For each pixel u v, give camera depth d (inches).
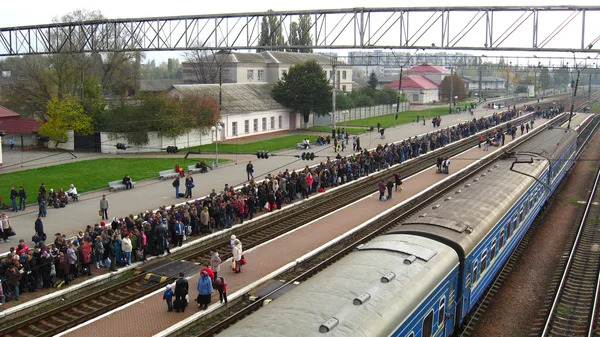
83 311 682.2
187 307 678.5
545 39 985.5
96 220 1064.8
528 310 687.1
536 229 1048.2
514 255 882.1
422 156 1856.5
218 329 625.0
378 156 1624.0
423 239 568.4
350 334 378.3
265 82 2947.8
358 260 511.2
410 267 494.9
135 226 868.0
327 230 1027.3
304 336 366.9
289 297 437.1
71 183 1400.1
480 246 618.2
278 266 829.8
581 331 623.5
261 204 1144.8
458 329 603.5
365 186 1434.5
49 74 2330.2
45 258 724.7
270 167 1630.2
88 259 776.9
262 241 955.3
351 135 2411.4
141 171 1569.9
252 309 679.7
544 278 799.7
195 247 925.2
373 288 446.0
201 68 3004.4
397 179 1366.9
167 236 873.5
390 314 420.8
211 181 1438.2
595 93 5364.2
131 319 644.7
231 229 1008.9
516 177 919.0
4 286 693.3
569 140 1525.6
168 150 1926.7
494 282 762.2
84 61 2351.1
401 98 3688.5
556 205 1257.4
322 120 2898.6
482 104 4121.6
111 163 1707.7
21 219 1078.4
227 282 763.4
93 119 2014.0
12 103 2445.9
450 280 537.0
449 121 3021.7
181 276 663.8
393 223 1080.8
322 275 483.8
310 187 1294.3
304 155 1413.6
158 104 1957.4
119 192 1322.6
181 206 1088.2
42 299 693.3
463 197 762.8
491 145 2162.9
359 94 3309.5
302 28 2731.3
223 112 2247.8
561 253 910.4
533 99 4763.8
